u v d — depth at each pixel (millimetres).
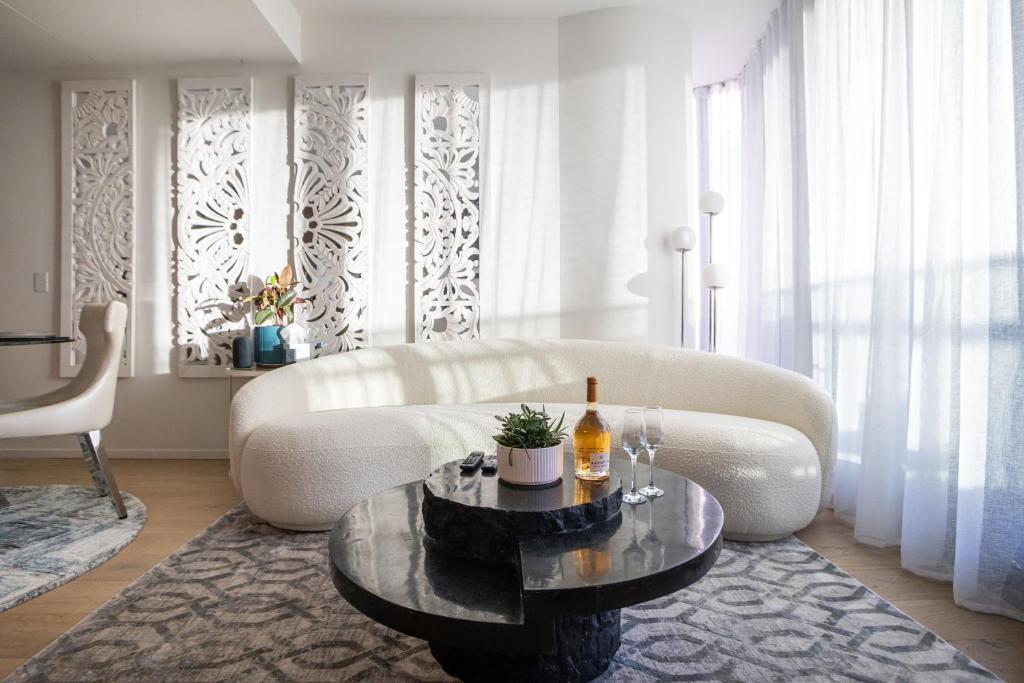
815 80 3105
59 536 2414
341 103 3814
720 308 4641
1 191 3854
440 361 3352
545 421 1589
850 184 2797
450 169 3787
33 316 3855
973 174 1947
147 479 3316
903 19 2385
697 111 4844
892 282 2396
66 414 2520
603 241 3672
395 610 1140
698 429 2422
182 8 3223
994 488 1812
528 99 3811
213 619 1733
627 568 1187
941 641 1628
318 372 3109
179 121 3818
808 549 2291
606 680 1438
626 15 3670
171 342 3830
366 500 1770
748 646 1596
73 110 3836
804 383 2668
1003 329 1807
